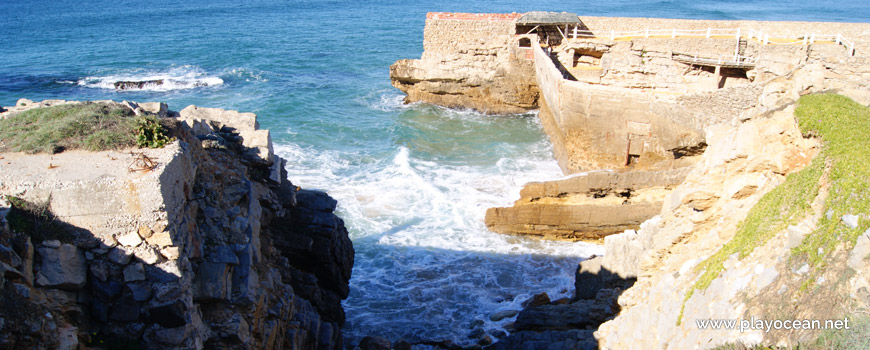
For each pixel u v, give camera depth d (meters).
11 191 11.60
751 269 12.53
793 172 14.41
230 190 15.88
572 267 26.98
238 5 127.31
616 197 29.83
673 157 33.06
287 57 70.12
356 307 23.72
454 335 21.75
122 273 12.06
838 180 12.41
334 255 21.78
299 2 133.38
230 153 18.23
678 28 46.75
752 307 11.77
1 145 13.69
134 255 12.04
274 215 19.42
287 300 16.80
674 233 17.39
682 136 32.19
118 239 12.00
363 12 114.06
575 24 47.28
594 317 19.16
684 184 18.16
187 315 12.44
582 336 17.48
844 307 10.39
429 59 49.97
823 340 10.27
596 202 29.78
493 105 49.75
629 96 33.03
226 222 14.73
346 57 70.25
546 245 28.97
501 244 28.77
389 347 20.20
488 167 37.22
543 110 46.12
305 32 89.25
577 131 35.44
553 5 130.25
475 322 22.44
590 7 125.62
